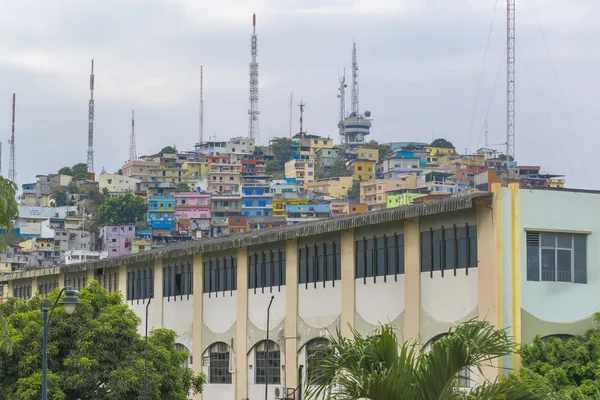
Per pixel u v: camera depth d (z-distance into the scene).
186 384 52.84
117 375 47.53
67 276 85.38
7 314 53.91
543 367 39.88
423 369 20.61
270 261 60.31
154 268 72.69
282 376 57.91
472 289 44.41
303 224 58.41
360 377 20.53
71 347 48.62
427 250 47.41
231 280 64.06
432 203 45.91
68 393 48.47
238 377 62.19
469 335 20.98
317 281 55.72
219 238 71.31
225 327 64.12
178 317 69.38
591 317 44.91
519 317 42.94
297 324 56.91
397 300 49.19
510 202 43.62
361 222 50.81
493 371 41.44
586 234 45.34
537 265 44.19
